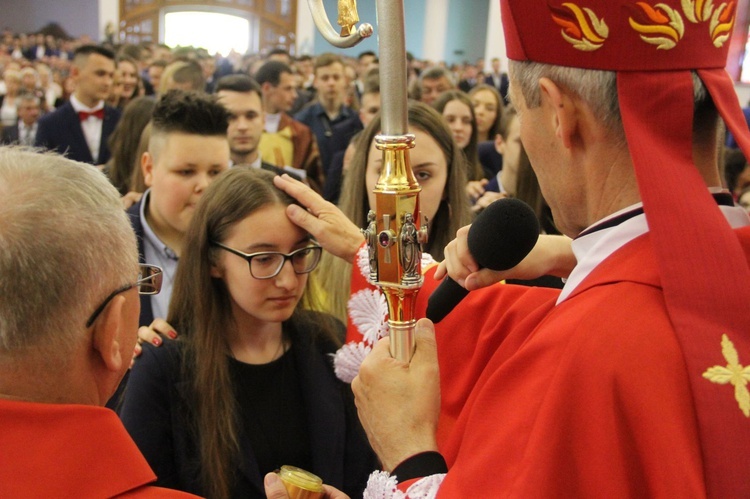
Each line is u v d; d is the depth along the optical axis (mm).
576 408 771
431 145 2012
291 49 19516
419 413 949
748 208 2730
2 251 786
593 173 886
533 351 835
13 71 7043
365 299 1408
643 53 821
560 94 878
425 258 1396
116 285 871
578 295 853
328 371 1587
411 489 873
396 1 867
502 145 3627
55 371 843
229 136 3404
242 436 1454
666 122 817
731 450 744
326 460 1499
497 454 807
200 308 1490
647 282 811
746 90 10758
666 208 785
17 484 790
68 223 815
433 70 6297
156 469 1416
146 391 1432
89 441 826
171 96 2154
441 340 1214
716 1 853
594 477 750
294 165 4574
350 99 7383
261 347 1552
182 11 19406
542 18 872
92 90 4609
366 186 2104
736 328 774
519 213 989
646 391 754
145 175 2262
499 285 1229
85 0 18828
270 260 1464
